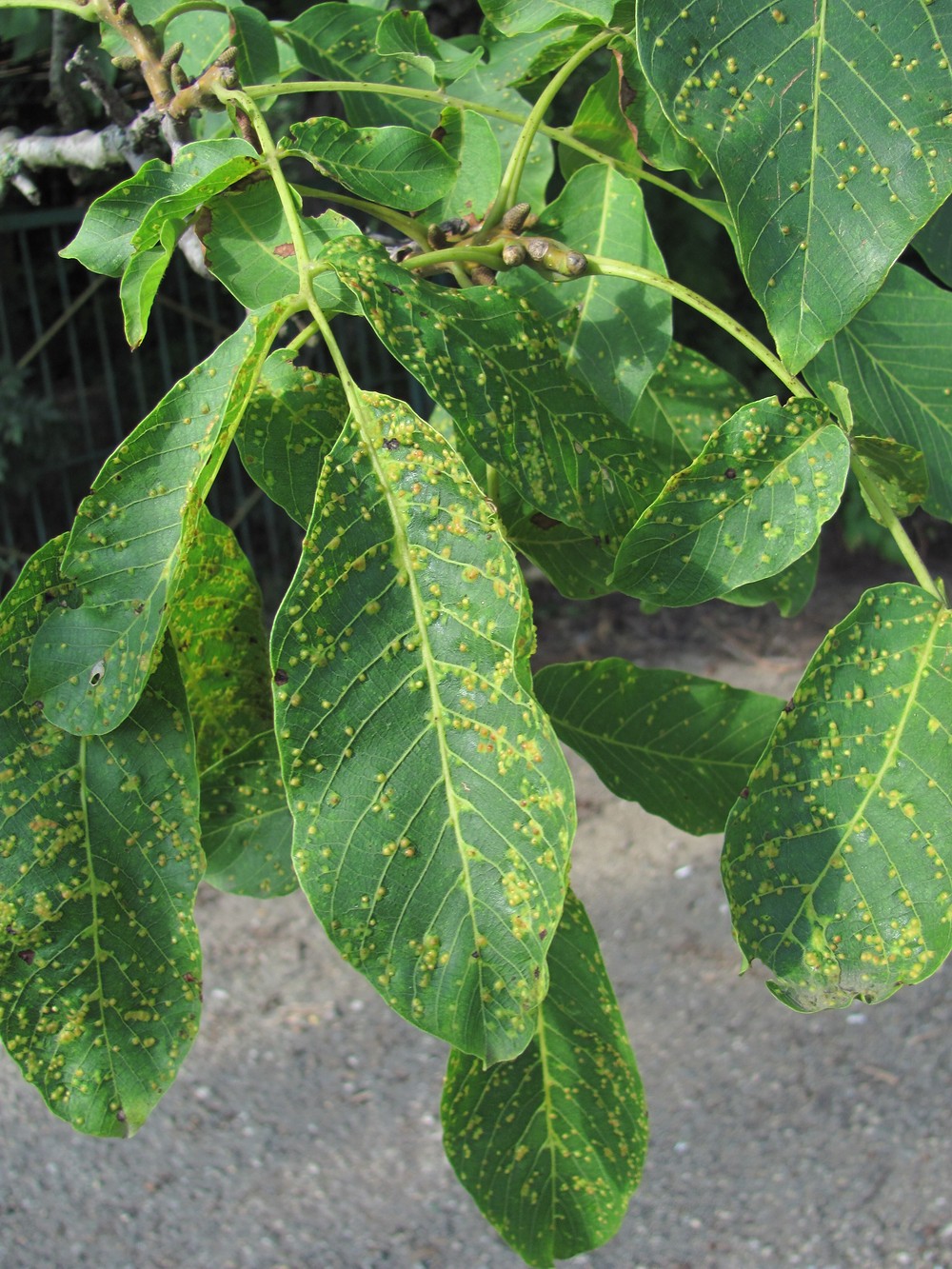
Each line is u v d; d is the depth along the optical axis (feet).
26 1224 5.34
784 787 1.37
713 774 1.72
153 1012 1.35
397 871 1.26
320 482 1.28
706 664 9.16
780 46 1.29
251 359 1.31
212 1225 5.32
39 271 9.20
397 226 1.60
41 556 1.33
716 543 1.38
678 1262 5.04
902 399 1.67
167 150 2.09
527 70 1.75
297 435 1.43
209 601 1.50
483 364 1.38
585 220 1.68
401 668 1.27
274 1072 6.18
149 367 9.53
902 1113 5.71
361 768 1.26
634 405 1.63
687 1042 6.20
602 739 1.71
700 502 1.37
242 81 1.79
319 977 6.79
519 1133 1.61
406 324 1.35
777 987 1.35
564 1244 1.62
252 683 1.57
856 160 1.29
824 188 1.29
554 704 1.69
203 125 2.02
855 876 1.34
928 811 1.34
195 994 1.36
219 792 1.59
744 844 1.37
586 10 1.53
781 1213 5.26
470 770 1.26
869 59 1.29
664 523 1.37
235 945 7.01
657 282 1.48
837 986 1.34
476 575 1.27
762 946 1.36
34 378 9.44
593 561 1.59
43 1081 1.34
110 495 1.32
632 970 6.66
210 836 1.60
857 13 1.29
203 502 1.36
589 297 1.65
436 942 1.26
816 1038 6.21
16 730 1.34
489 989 1.26
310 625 1.26
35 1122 5.95
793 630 9.55
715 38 1.29
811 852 1.36
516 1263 5.07
